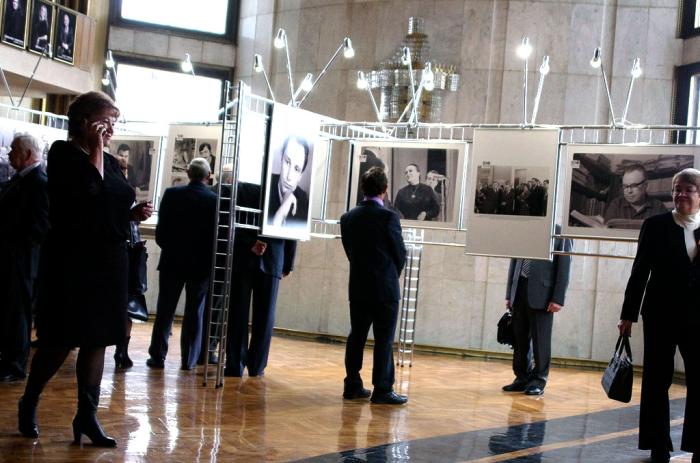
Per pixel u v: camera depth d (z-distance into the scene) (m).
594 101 12.29
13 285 6.95
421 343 12.48
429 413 7.12
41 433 5.29
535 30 12.38
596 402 8.34
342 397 7.61
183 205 8.28
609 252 11.97
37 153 6.90
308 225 8.56
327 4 13.35
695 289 5.47
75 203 4.88
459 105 12.51
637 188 7.87
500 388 9.01
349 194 9.49
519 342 8.77
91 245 4.91
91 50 13.66
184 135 10.15
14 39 12.20
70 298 4.88
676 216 5.64
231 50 14.47
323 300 13.06
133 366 8.39
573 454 5.71
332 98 13.24
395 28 12.90
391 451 5.52
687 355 5.46
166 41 14.27
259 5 14.09
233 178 7.69
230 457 5.05
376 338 7.41
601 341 11.97
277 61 13.80
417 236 12.51
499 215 8.25
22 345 7.06
